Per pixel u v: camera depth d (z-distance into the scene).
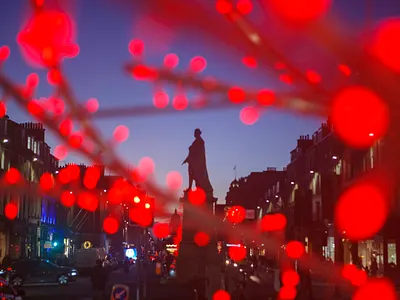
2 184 57.88
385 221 44.34
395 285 36.56
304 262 36.06
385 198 44.53
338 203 52.97
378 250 46.28
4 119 57.88
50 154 80.94
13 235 60.34
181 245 33.31
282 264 32.84
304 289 26.39
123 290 14.48
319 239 39.00
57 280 38.47
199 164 34.06
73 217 94.00
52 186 78.69
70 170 86.88
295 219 39.06
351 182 51.00
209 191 34.09
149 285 31.59
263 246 103.44
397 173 41.72
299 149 79.38
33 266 38.06
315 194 65.56
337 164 56.94
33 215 70.00
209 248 33.28
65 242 86.56
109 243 105.38
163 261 45.97
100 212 97.75
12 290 19.62
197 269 32.81
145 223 16.14
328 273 44.69
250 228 118.38
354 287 36.38
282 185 94.69
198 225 33.53
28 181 66.88
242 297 20.53
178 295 25.92
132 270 66.31
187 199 33.84
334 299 27.95
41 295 29.86
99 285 24.33
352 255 50.31
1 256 57.12
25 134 65.44
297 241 37.50
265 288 34.09
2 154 57.88
